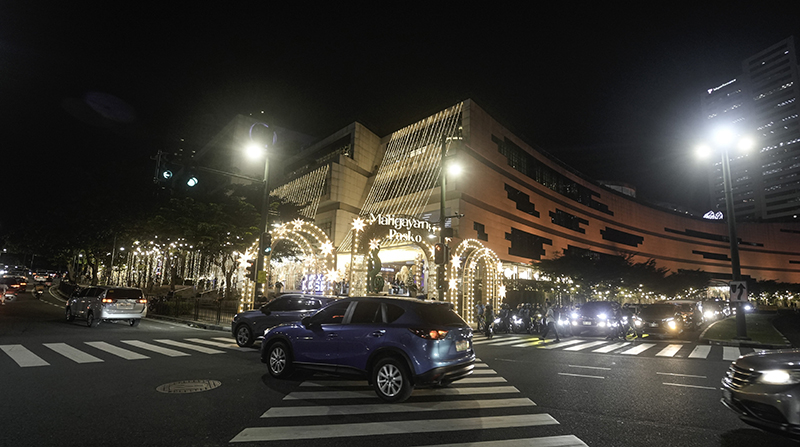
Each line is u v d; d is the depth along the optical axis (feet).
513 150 168.76
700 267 260.62
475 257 84.38
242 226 90.94
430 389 25.55
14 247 156.04
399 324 22.75
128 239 107.55
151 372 27.48
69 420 17.80
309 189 179.11
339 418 19.08
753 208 440.04
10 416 18.10
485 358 39.78
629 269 153.48
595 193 215.92
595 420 19.65
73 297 60.23
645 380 29.30
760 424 15.94
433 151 149.89
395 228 68.08
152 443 15.52
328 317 25.64
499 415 20.11
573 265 141.69
